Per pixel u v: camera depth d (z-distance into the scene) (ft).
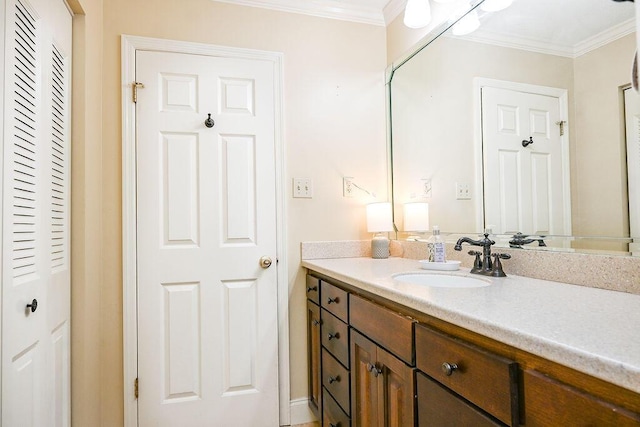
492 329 2.28
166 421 5.75
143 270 5.75
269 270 6.32
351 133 6.99
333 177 6.84
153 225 5.81
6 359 3.00
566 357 1.83
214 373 5.98
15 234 3.18
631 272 3.15
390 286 3.64
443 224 5.74
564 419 1.87
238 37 6.36
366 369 4.11
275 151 6.44
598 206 3.52
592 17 3.59
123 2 5.85
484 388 2.36
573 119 3.77
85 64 4.85
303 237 6.62
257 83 6.40
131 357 5.65
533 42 4.22
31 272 3.52
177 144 5.95
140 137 5.80
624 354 1.69
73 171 4.74
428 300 2.95
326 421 5.49
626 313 2.49
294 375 6.48
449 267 4.74
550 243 4.00
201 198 6.02
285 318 6.40
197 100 6.07
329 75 6.88
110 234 5.64
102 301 5.57
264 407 6.20
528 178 4.26
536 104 4.17
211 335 5.99
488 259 4.27
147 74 5.87
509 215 4.52
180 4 6.09
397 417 3.43
